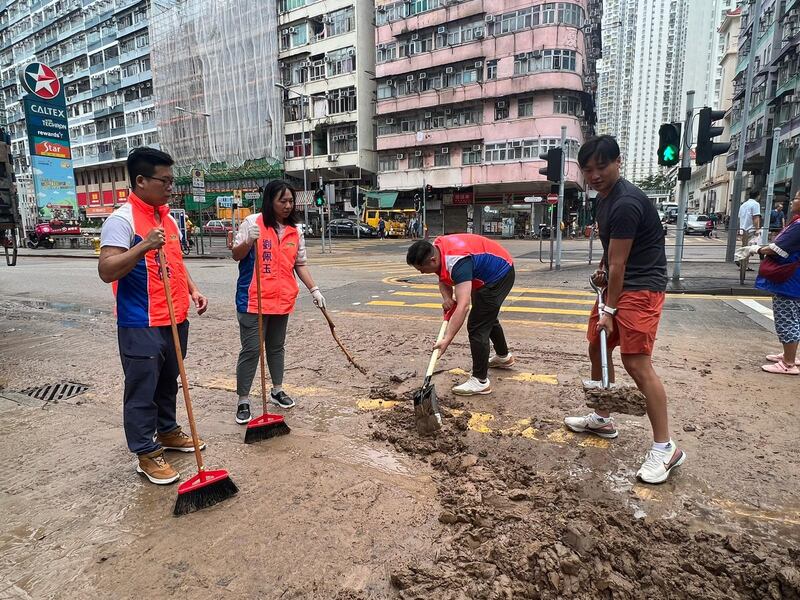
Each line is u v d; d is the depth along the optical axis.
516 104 32.81
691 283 9.59
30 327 7.29
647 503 2.59
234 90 44.97
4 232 9.93
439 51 34.78
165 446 3.28
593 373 3.49
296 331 6.61
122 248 2.65
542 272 12.76
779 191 17.25
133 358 2.80
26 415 3.95
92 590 2.05
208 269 15.85
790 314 4.47
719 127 8.88
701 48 65.62
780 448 3.16
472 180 34.88
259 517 2.53
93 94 58.84
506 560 2.09
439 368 4.92
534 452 3.17
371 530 2.40
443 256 3.71
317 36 40.72
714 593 1.96
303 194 40.41
